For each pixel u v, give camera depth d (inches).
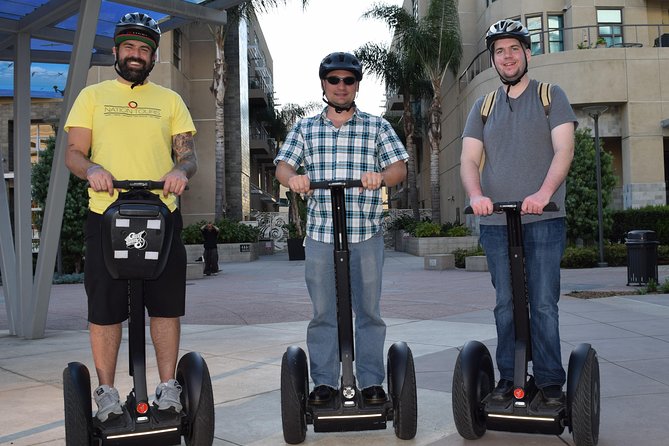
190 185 1215.6
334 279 136.8
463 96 1237.7
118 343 123.6
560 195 129.6
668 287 402.0
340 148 137.3
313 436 140.9
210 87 1127.6
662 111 981.2
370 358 137.3
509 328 134.1
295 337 278.8
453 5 1187.9
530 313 131.4
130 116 124.5
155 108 126.6
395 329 288.7
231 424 150.4
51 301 475.8
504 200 131.5
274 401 170.2
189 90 1211.2
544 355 129.7
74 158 118.7
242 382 192.1
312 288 136.7
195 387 115.7
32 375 209.6
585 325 277.0
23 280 292.7
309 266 136.8
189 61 1215.6
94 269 118.6
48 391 187.2
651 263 447.8
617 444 127.0
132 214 107.5
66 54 339.0
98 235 119.4
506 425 122.4
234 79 1312.7
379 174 122.7
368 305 136.6
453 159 1358.3
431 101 1355.8
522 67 129.7
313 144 138.4
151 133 125.3
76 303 458.0
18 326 297.0
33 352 253.1
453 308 365.4
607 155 805.9
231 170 1307.8
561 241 130.0
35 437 143.9
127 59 122.5
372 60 1270.9
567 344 233.9
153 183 113.2
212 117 1222.9
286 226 1411.2
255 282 613.0
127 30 121.6
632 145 978.7
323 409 125.5
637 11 1060.5
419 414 153.9
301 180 123.1
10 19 291.1
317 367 136.9
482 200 121.5
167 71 1071.6
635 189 977.5
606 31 1061.8
